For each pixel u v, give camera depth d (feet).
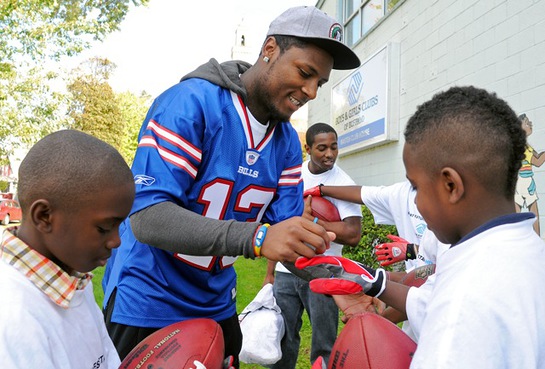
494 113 3.73
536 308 3.35
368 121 25.70
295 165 7.59
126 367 4.96
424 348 3.42
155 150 5.63
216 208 6.41
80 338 4.16
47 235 3.77
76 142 3.83
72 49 44.88
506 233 3.60
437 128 3.81
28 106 50.44
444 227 3.99
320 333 10.49
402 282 7.00
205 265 6.46
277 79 6.15
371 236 20.63
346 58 6.27
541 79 13.91
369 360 4.88
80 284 4.25
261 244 4.94
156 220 5.29
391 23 24.44
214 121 6.02
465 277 3.45
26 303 3.54
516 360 3.22
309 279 6.50
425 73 20.84
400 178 23.17
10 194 64.54
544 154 13.67
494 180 3.70
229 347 7.50
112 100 97.86
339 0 33.45
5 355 3.24
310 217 10.49
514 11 15.12
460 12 18.19
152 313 6.24
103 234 3.92
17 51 43.93
